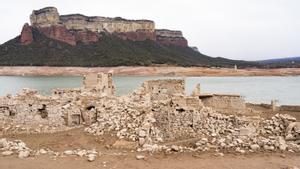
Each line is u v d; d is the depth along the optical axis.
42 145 24.12
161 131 29.23
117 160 18.30
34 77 176.75
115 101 31.67
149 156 19.05
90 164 17.67
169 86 41.25
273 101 47.66
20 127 29.33
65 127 29.73
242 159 18.39
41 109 31.27
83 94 34.69
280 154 19.30
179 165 17.39
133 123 26.70
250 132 24.77
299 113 43.09
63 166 17.38
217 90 104.31
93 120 30.47
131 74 197.88
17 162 18.05
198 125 28.89
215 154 19.16
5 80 154.12
